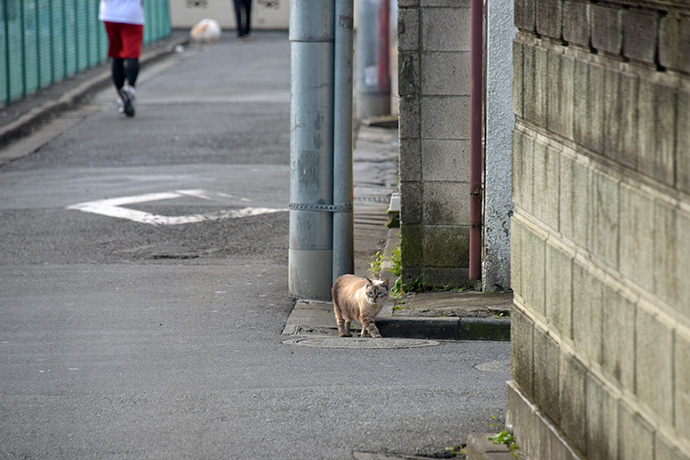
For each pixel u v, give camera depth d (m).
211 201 20.47
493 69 12.87
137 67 32.12
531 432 6.70
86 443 7.91
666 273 4.54
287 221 18.95
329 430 8.05
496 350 11.18
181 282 14.84
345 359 10.68
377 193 21.36
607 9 5.17
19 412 8.78
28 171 23.92
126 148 26.95
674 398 4.49
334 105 13.61
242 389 9.36
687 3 4.31
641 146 4.78
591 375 5.57
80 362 10.64
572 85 5.71
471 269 13.54
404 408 8.58
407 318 12.26
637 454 4.93
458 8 13.19
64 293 14.21
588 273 5.54
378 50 32.09
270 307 13.49
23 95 34.44
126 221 18.81
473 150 13.20
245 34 59.28
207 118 31.89
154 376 9.98
